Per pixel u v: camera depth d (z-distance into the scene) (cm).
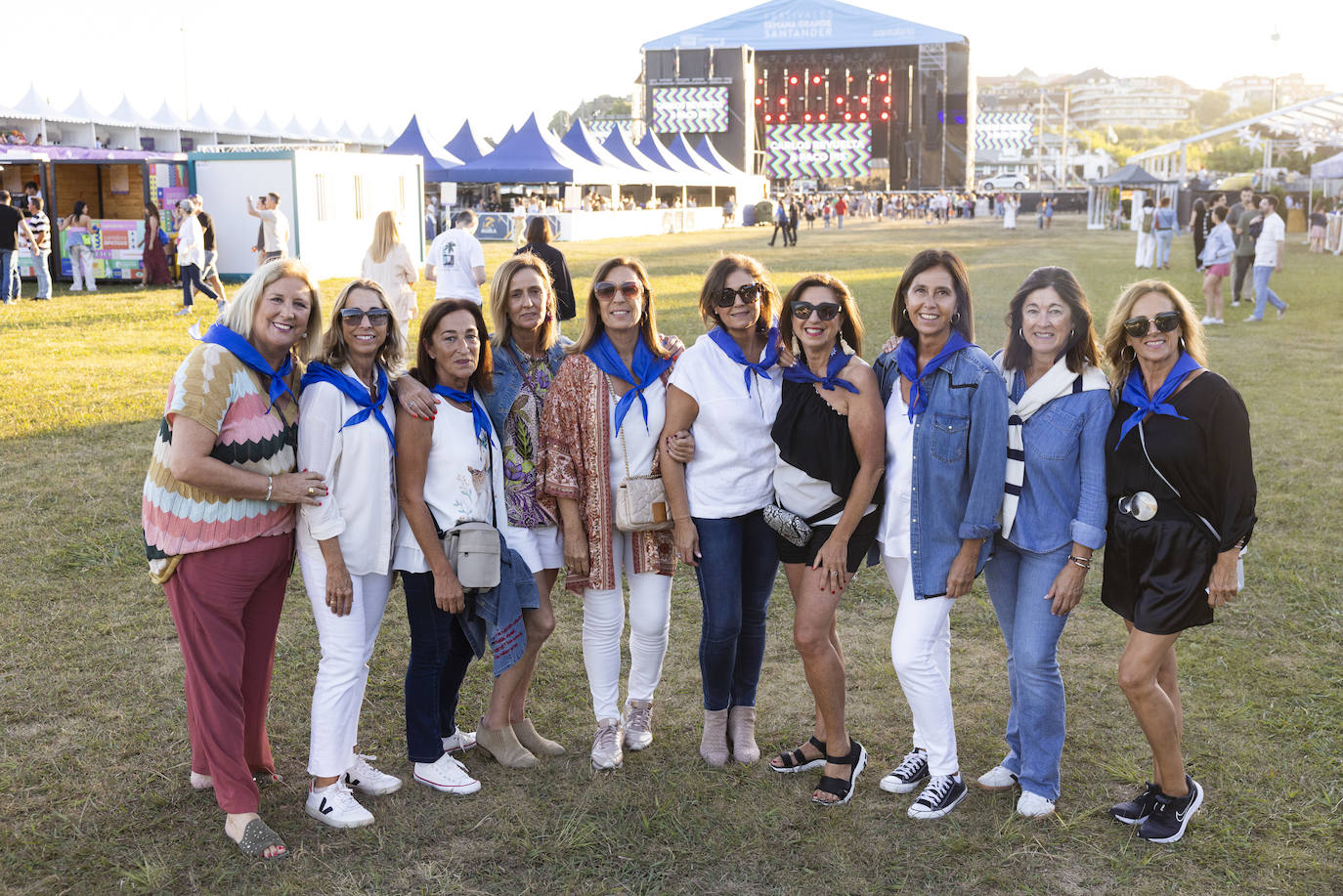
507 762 383
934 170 7300
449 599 346
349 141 4731
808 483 348
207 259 1555
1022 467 335
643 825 345
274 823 344
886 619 520
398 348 350
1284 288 1936
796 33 7350
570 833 340
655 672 399
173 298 1673
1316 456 775
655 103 6862
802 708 430
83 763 375
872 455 339
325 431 327
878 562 380
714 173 5088
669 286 1898
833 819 351
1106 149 14188
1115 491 326
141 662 453
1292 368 1106
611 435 373
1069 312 325
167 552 315
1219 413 307
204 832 337
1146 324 311
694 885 316
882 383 354
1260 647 473
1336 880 315
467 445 355
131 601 516
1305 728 403
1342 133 4175
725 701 385
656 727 416
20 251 1938
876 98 7400
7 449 758
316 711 342
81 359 1109
